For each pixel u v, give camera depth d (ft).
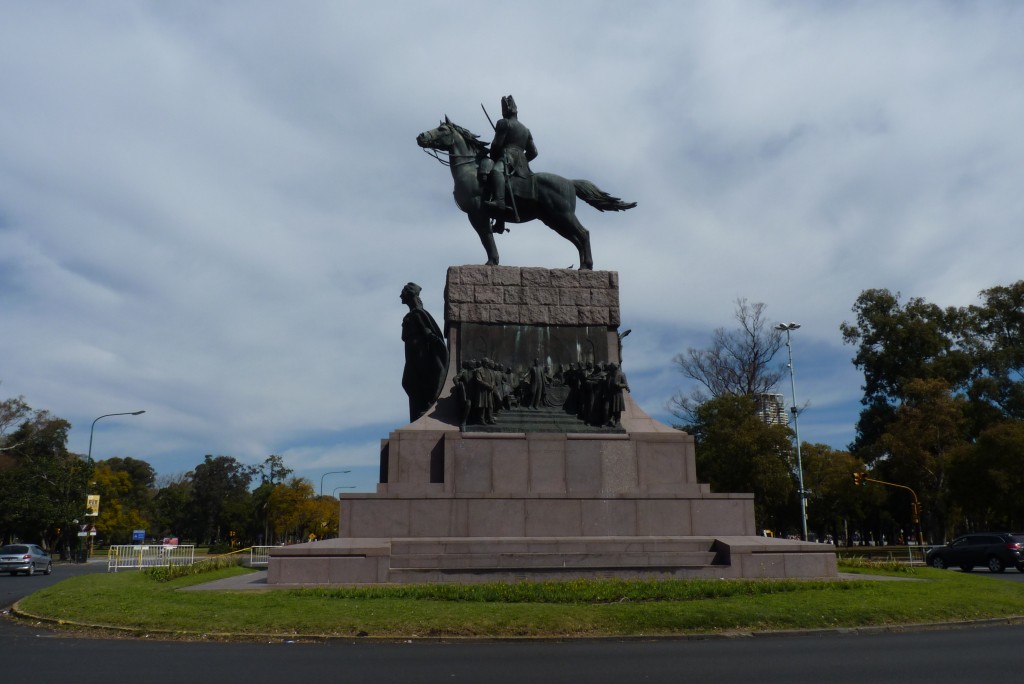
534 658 32.96
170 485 437.58
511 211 77.10
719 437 161.17
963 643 37.52
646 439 69.72
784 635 40.27
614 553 61.57
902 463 179.22
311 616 41.06
